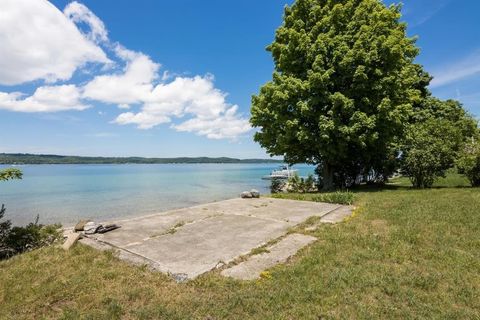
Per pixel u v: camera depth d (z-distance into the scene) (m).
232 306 3.24
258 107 16.22
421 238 5.27
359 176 18.75
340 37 13.88
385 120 13.57
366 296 3.38
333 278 3.79
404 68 14.93
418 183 14.26
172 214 8.28
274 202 10.52
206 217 7.84
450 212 7.17
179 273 4.13
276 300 3.33
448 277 3.79
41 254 5.05
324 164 16.42
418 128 14.55
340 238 5.52
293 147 15.55
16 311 3.27
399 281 3.67
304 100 14.06
